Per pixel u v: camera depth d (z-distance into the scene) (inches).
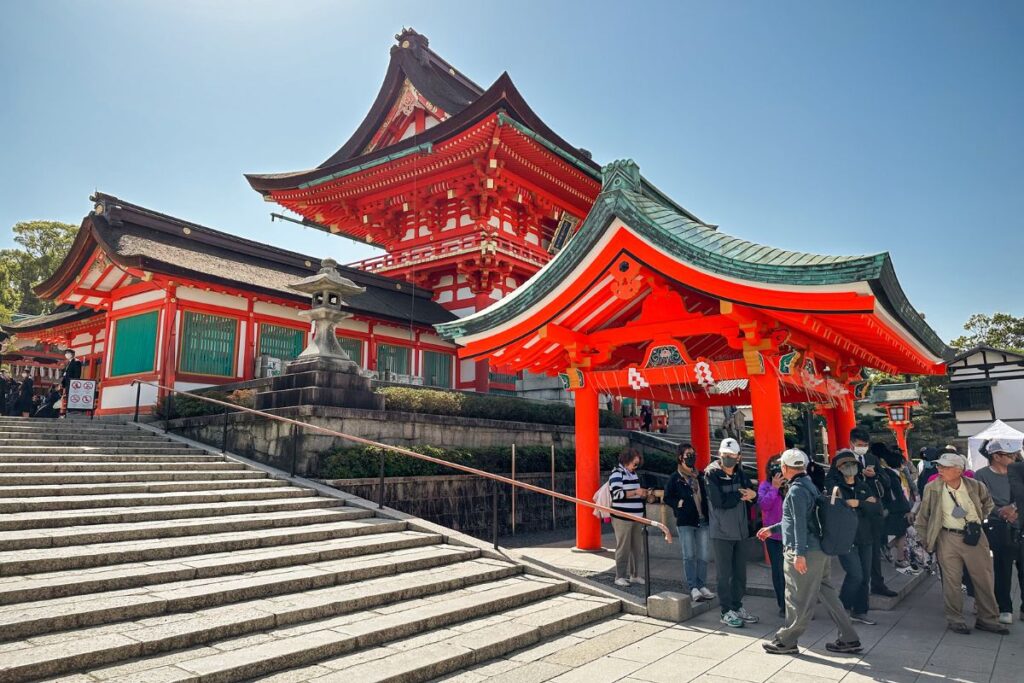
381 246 1405.0
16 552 245.1
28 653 173.3
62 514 286.8
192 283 684.7
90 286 764.0
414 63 1243.8
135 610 210.5
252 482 404.2
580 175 1120.8
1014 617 287.9
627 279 355.3
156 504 334.3
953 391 1342.3
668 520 414.3
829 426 530.9
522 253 1107.9
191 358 690.2
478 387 1011.3
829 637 254.5
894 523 367.6
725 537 269.0
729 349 473.4
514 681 198.7
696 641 245.1
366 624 227.1
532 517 582.2
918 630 266.4
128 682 166.7
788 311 313.3
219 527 311.0
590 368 412.2
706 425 531.5
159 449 459.5
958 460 266.8
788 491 235.6
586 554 398.0
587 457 409.7
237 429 498.3
